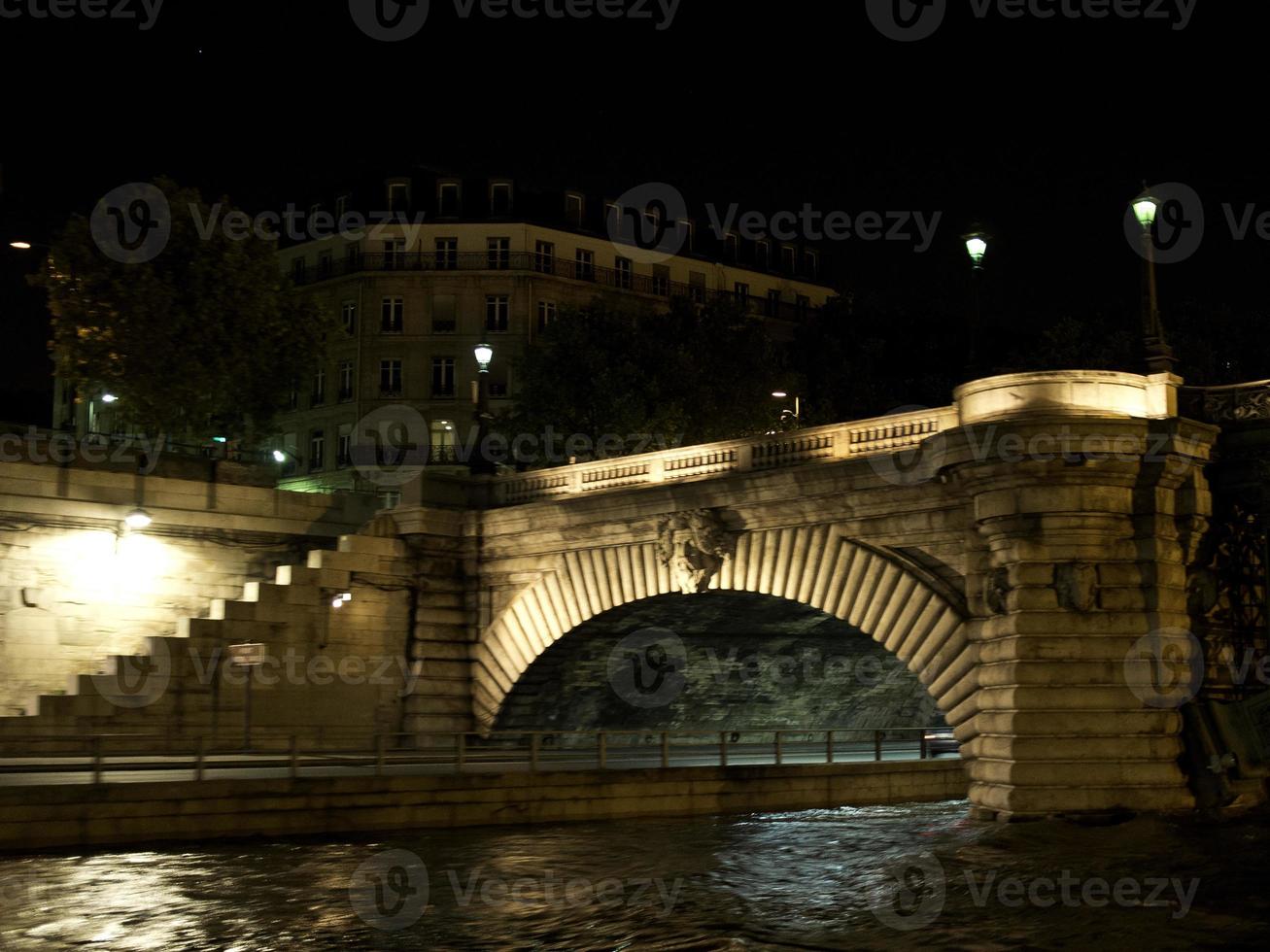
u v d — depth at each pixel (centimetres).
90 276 5231
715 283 9138
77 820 3073
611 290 8581
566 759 4194
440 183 8544
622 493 4312
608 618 4538
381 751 3475
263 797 3284
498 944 2220
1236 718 3231
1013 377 3300
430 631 4828
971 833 3103
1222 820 3083
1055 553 3244
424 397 8238
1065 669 3192
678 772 3822
